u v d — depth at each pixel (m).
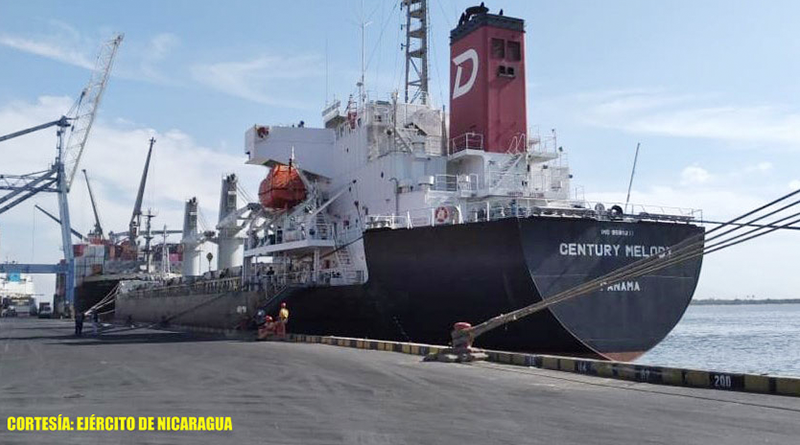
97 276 79.81
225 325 36.84
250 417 10.88
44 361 21.06
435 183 28.03
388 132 30.16
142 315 58.19
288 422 10.43
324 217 31.84
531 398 12.53
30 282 166.88
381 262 24.28
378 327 25.66
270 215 35.41
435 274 22.75
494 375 15.97
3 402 12.64
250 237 36.44
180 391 13.81
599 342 21.53
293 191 32.16
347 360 19.59
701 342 57.00
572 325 21.09
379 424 10.20
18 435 9.71
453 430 9.73
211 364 19.05
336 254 29.67
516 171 27.20
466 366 17.91
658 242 22.59
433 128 31.28
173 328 45.84
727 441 8.91
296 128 34.06
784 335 67.00
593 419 10.45
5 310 108.81
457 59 29.19
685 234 23.09
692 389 13.45
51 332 43.16
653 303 22.50
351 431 9.73
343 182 32.34
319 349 23.50
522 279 20.66
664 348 50.59
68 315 85.81
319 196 32.47
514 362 18.27
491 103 27.42
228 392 13.59
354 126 32.12
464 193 26.36
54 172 87.56
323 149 34.00
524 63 28.30
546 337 21.25
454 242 22.06
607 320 21.62
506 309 21.39
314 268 30.56
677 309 22.94
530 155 27.72
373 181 29.53
